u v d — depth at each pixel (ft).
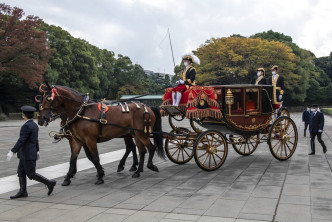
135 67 203.82
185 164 30.14
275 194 19.25
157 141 26.99
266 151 36.55
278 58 158.81
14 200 19.47
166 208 17.26
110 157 34.86
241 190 20.36
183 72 28.27
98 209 17.46
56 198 19.74
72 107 23.26
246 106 29.35
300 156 32.58
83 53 151.94
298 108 205.26
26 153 19.54
